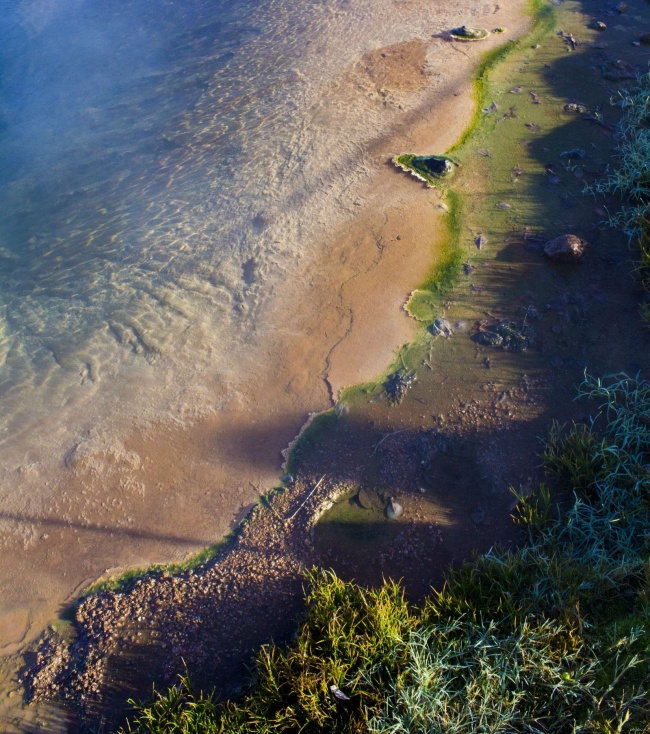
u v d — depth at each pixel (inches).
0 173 277.6
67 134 291.1
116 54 338.6
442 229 210.2
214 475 168.1
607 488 146.3
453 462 159.3
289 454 168.6
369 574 145.3
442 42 286.7
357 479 160.6
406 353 182.1
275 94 275.6
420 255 203.9
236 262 211.8
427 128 245.1
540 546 141.0
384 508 154.5
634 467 148.7
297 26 318.0
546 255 195.5
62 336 203.9
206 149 257.9
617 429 158.2
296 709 121.2
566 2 304.2
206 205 233.5
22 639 148.6
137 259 221.1
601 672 120.6
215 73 301.1
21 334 207.5
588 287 187.6
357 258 205.9
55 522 166.1
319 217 219.1
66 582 156.0
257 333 193.3
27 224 247.9
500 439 161.3
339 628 128.1
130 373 191.0
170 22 356.2
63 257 230.2
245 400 180.2
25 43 361.4
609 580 130.3
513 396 168.2
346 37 301.7
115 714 134.3
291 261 208.1
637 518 142.5
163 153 264.2
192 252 218.2
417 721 117.3
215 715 125.4
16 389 192.7
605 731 111.3
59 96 317.1
